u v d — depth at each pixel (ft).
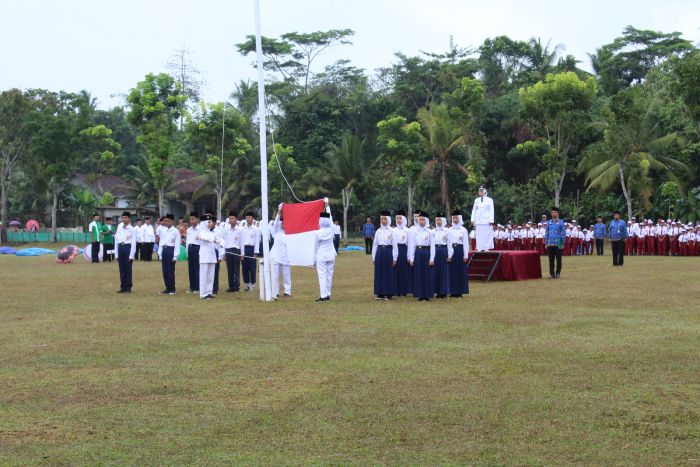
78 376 32.60
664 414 26.03
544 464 21.35
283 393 29.32
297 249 89.20
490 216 79.71
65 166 204.85
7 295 66.49
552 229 81.46
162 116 170.71
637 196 174.50
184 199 220.84
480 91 172.04
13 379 32.09
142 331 44.83
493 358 35.76
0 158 214.48
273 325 46.93
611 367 33.58
